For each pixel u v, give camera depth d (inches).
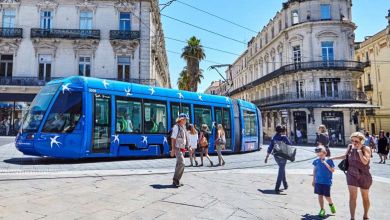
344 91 1290.6
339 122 1288.1
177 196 243.1
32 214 181.2
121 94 461.7
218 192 266.1
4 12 1130.0
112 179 301.7
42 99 417.1
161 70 1745.8
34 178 285.9
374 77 1595.7
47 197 222.2
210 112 597.3
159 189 265.4
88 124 414.6
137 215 190.2
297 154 722.2
